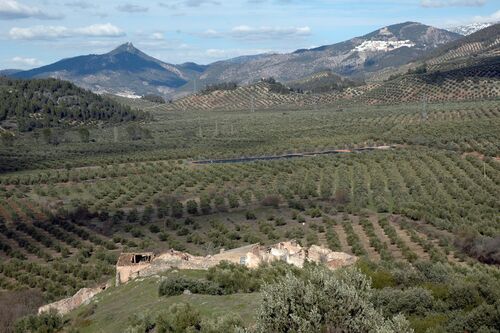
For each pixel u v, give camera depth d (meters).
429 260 77.38
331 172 152.12
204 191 140.12
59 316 62.06
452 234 93.69
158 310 51.59
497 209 106.44
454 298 46.66
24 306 74.38
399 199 118.50
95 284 81.31
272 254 73.31
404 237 94.31
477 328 40.19
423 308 45.91
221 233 102.69
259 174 153.50
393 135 197.62
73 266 89.31
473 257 84.00
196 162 182.62
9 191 142.62
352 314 34.78
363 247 87.75
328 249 79.62
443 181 129.12
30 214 123.94
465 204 110.19
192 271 66.12
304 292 35.25
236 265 64.56
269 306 35.28
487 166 139.50
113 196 138.00
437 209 107.25
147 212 122.19
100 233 110.44
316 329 33.97
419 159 156.00
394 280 55.72
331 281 35.09
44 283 84.00
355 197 124.44
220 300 52.12
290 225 108.00
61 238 108.38
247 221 112.75
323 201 124.44
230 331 41.38
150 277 66.19
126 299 61.47
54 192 143.00
